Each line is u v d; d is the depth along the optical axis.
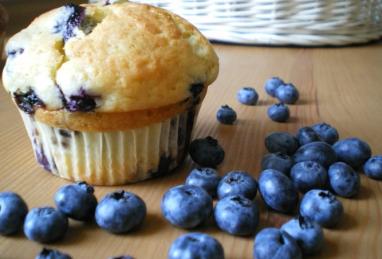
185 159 0.23
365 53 0.42
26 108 0.20
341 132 0.26
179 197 0.18
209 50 0.22
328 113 0.29
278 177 0.19
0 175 0.21
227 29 0.42
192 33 0.22
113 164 0.21
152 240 0.17
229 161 0.23
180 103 0.21
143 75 0.19
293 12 0.41
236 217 0.17
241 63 0.39
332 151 0.21
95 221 0.18
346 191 0.20
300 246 0.16
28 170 0.22
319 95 0.32
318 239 0.16
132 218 0.17
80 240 0.17
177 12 0.43
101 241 0.17
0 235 0.17
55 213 0.17
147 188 0.21
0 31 0.36
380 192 0.20
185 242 0.15
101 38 0.20
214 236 0.18
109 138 0.20
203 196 0.18
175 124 0.21
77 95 0.19
